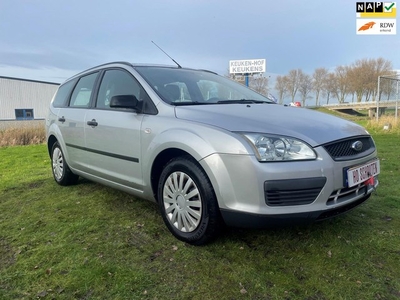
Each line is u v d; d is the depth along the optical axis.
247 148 2.18
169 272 2.22
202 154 2.34
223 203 2.28
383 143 8.52
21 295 2.01
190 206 2.55
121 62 3.51
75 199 3.84
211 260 2.35
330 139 2.32
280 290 1.99
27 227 3.05
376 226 2.85
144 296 1.97
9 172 5.81
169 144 2.57
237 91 3.69
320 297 1.93
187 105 2.87
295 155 2.18
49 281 2.14
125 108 2.96
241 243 2.57
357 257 2.34
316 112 3.05
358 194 2.49
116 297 1.97
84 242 2.69
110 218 3.20
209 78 3.73
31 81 35.69
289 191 2.14
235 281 2.09
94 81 3.79
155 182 2.89
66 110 4.11
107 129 3.23
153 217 3.19
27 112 35.38
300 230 2.78
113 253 2.49
